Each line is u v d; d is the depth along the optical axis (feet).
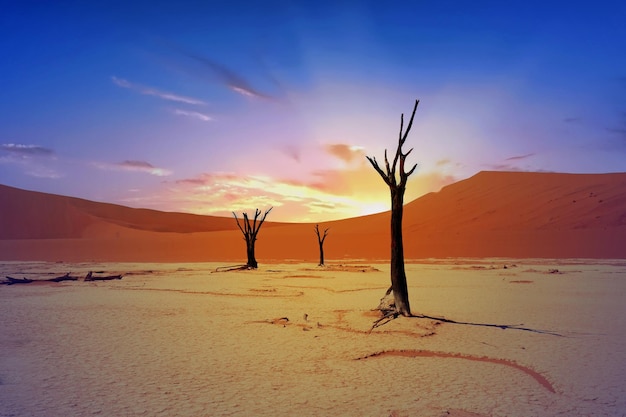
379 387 23.65
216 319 44.52
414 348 31.99
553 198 263.29
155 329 39.37
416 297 62.28
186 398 21.88
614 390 23.09
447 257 192.95
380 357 30.04
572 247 190.08
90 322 42.98
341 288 75.05
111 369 26.81
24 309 51.80
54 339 35.19
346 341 34.32
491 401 21.59
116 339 35.22
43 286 80.94
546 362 28.25
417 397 22.13
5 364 27.91
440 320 42.01
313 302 57.26
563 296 63.46
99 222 377.91
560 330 38.29
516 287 76.48
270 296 64.44
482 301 57.82
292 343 33.76
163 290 73.00
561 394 22.54
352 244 247.91
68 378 25.03
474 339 34.73
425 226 277.64
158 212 495.00
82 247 255.91
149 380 24.70
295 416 19.66
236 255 226.58
